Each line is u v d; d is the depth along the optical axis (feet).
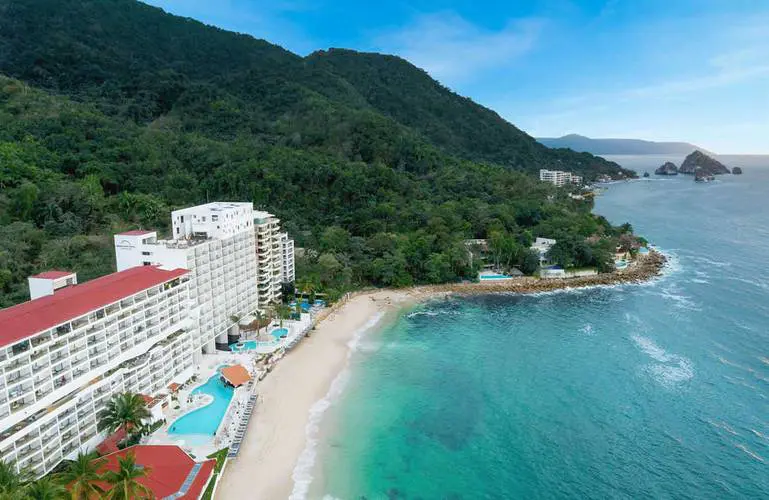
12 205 462.60
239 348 358.02
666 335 391.86
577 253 581.53
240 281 375.66
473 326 428.15
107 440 236.02
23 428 197.47
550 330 415.64
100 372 236.84
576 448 260.01
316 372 339.98
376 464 247.29
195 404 283.59
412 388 321.32
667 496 224.94
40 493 159.12
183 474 213.05
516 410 295.69
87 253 412.98
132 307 257.75
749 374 324.19
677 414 284.41
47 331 211.00
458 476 240.32
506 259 589.32
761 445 254.88
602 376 331.57
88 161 589.32
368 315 452.76
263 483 230.27
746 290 495.82
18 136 615.57
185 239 344.28
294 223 606.14
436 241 588.09
